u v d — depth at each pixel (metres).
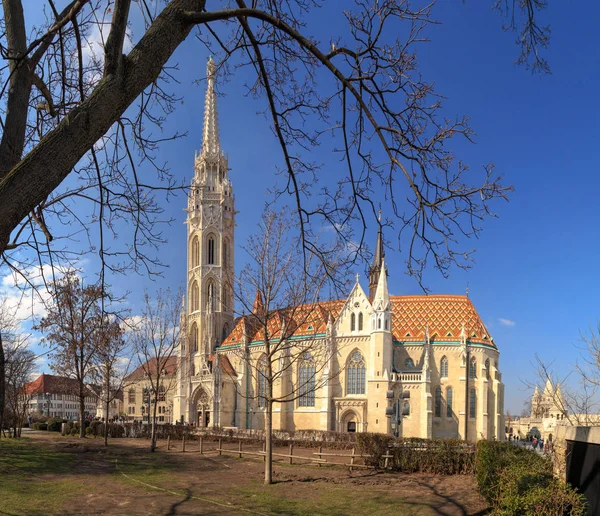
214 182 130.50
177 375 119.25
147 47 8.49
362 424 94.00
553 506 16.66
